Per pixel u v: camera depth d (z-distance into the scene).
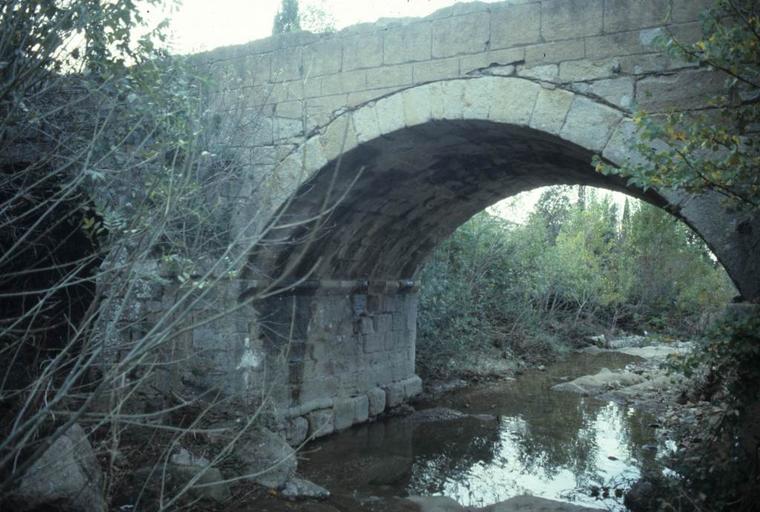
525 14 5.84
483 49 6.02
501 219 17.47
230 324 7.35
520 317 16.92
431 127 6.43
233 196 6.90
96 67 5.00
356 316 9.67
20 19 4.23
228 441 6.36
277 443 6.72
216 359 7.34
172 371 7.17
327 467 7.55
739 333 4.27
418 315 12.55
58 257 7.35
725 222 4.88
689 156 4.44
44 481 3.96
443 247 13.80
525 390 12.63
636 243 19.89
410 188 8.39
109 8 4.69
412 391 11.18
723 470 4.60
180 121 5.08
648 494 6.10
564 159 7.25
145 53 5.59
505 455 8.22
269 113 7.08
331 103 6.78
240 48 7.33
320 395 8.86
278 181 6.91
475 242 14.94
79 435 4.57
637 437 9.09
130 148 5.59
